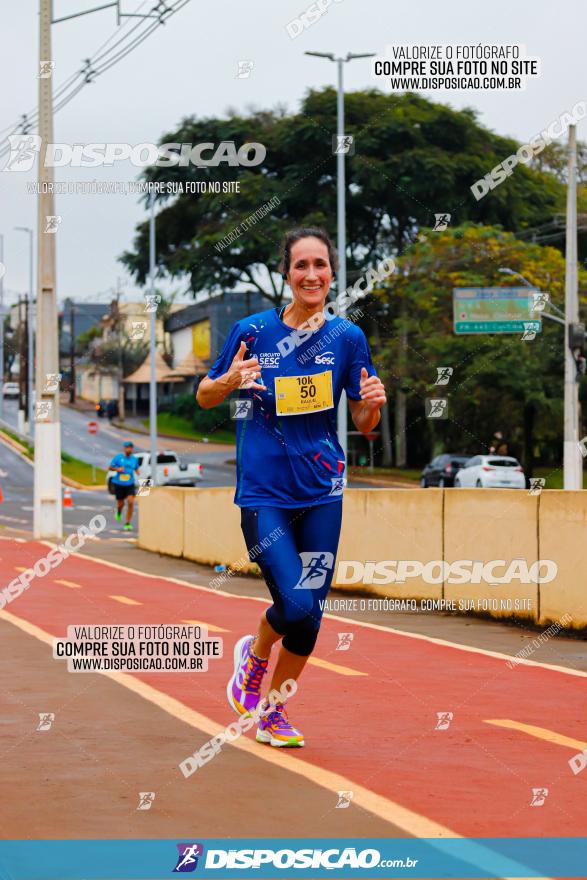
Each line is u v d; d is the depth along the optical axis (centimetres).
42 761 605
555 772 590
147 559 1983
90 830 494
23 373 7988
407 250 5153
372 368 643
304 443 625
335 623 1186
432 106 5322
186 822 504
